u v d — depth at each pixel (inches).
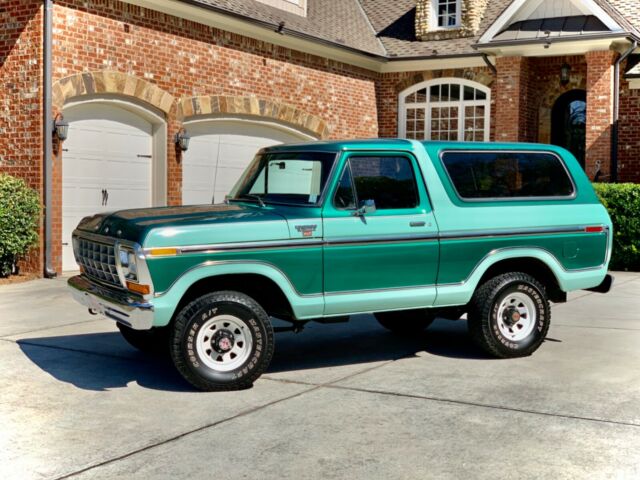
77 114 513.7
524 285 287.0
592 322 362.0
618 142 723.4
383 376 262.1
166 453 186.5
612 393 237.8
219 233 238.5
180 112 572.7
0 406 225.6
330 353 300.5
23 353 292.7
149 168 569.6
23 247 481.1
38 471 175.0
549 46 700.0
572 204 300.5
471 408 222.7
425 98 795.4
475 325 284.0
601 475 171.3
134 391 242.4
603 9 674.8
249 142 650.8
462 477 170.6
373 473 173.2
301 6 725.9
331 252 255.0
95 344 309.6
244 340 244.2
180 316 237.6
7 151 500.4
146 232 231.3
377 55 765.9
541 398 232.5
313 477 171.2
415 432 201.5
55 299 415.5
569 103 773.9
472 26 775.1
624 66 719.7
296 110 685.3
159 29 553.9
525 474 172.1
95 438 197.6
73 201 516.7
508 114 725.3
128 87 532.4
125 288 240.5
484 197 285.6
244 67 628.4
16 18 489.1
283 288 248.4
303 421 211.5
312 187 261.0
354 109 768.3
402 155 273.1
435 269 273.1
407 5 859.4
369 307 263.1
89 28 506.3
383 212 265.9
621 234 575.5
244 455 185.0
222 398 235.0
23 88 490.3
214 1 596.1
